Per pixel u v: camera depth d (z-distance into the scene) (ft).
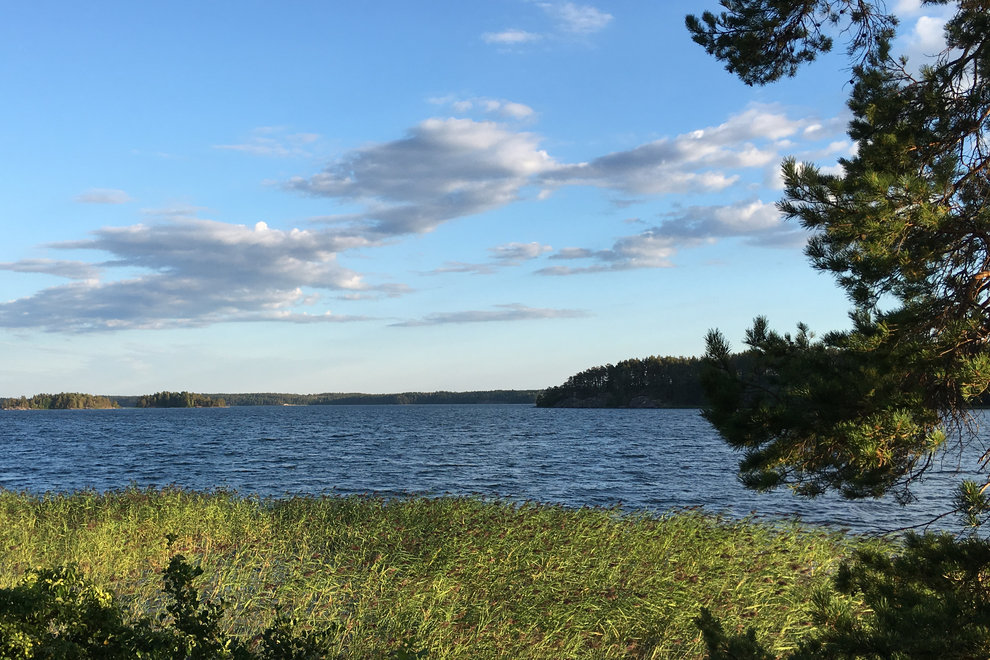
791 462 19.39
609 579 35.29
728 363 20.51
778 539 45.24
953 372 17.24
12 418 588.91
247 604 29.94
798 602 31.04
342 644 26.71
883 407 17.34
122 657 15.52
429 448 185.98
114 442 226.17
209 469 127.75
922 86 22.54
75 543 42.47
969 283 19.19
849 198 19.35
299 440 229.25
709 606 31.50
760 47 25.99
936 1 23.44
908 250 19.34
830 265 20.11
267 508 58.49
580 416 505.66
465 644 27.12
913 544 16.97
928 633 14.24
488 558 38.75
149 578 34.55
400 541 44.16
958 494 16.30
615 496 87.04
